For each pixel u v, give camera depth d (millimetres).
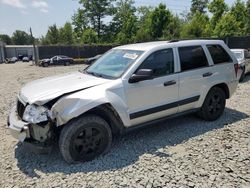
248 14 39281
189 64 4879
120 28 54719
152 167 3662
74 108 3600
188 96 4855
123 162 3828
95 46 38062
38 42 69125
